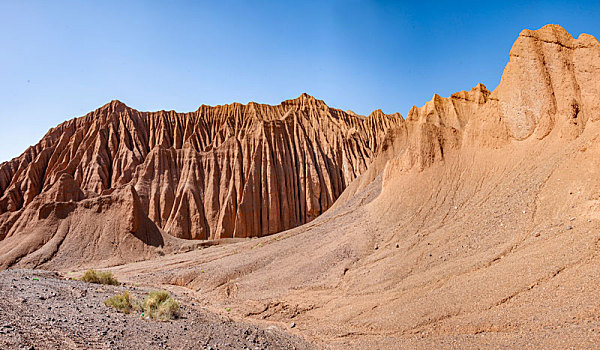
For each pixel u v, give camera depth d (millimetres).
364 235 36844
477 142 38406
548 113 32531
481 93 64938
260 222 88812
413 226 34531
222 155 96125
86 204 56688
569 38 34406
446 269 24469
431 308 20203
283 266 36969
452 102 66562
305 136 108000
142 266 45938
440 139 41562
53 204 55719
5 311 13117
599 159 23391
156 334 14734
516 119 34906
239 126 125500
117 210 56500
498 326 16625
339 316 24281
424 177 39656
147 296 23422
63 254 49938
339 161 107750
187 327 17078
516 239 24016
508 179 31844
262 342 17469
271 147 98000
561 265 18625
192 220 86375
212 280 37094
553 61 34000
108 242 53062
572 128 29625
